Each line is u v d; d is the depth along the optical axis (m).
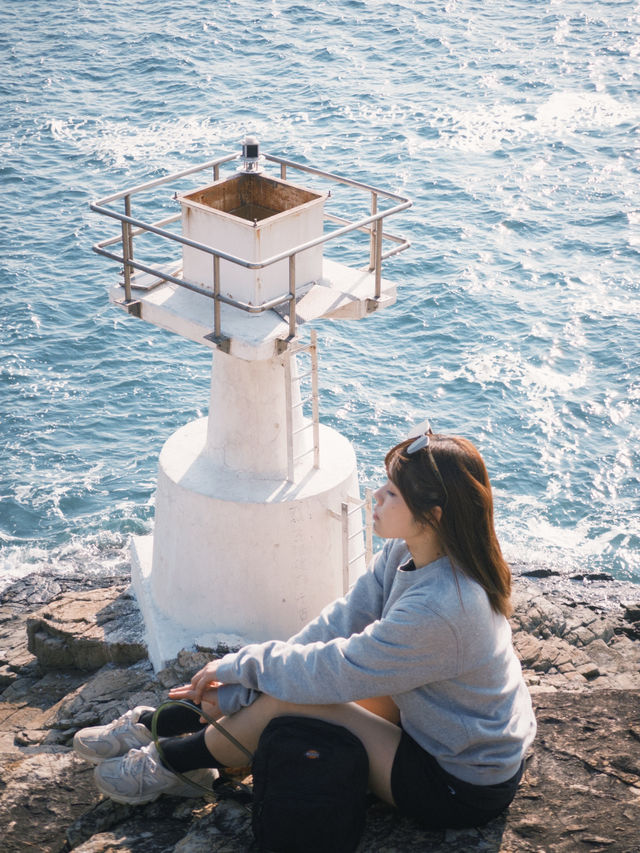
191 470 8.31
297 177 40.50
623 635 12.18
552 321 29.28
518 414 25.06
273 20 61.47
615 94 50.09
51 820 4.25
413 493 3.38
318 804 3.39
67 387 25.61
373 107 48.38
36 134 44.59
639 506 22.02
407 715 3.55
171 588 8.55
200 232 7.21
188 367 26.48
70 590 16.94
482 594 3.43
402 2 64.94
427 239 34.41
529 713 3.65
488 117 47.03
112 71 53.62
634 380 26.44
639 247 34.22
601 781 3.85
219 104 48.84
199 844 3.64
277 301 6.85
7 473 22.44
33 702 10.18
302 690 3.49
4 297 29.61
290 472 8.12
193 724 3.90
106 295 29.81
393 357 27.20
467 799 3.50
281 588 8.16
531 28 60.53
